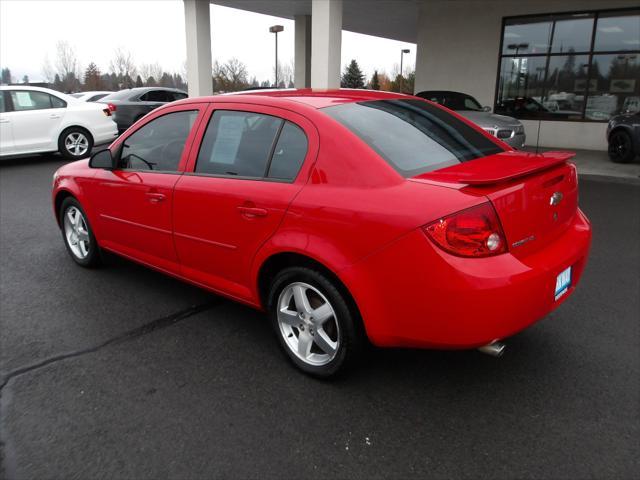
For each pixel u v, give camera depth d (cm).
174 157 356
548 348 324
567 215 290
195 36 1357
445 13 1471
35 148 1080
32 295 414
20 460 231
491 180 232
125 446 240
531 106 1419
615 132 1086
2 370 304
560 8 1320
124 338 344
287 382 291
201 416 261
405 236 233
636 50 1261
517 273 233
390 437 245
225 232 315
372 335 255
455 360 312
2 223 637
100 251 456
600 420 255
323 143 273
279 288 296
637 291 414
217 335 348
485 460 229
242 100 323
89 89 4872
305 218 268
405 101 338
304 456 233
